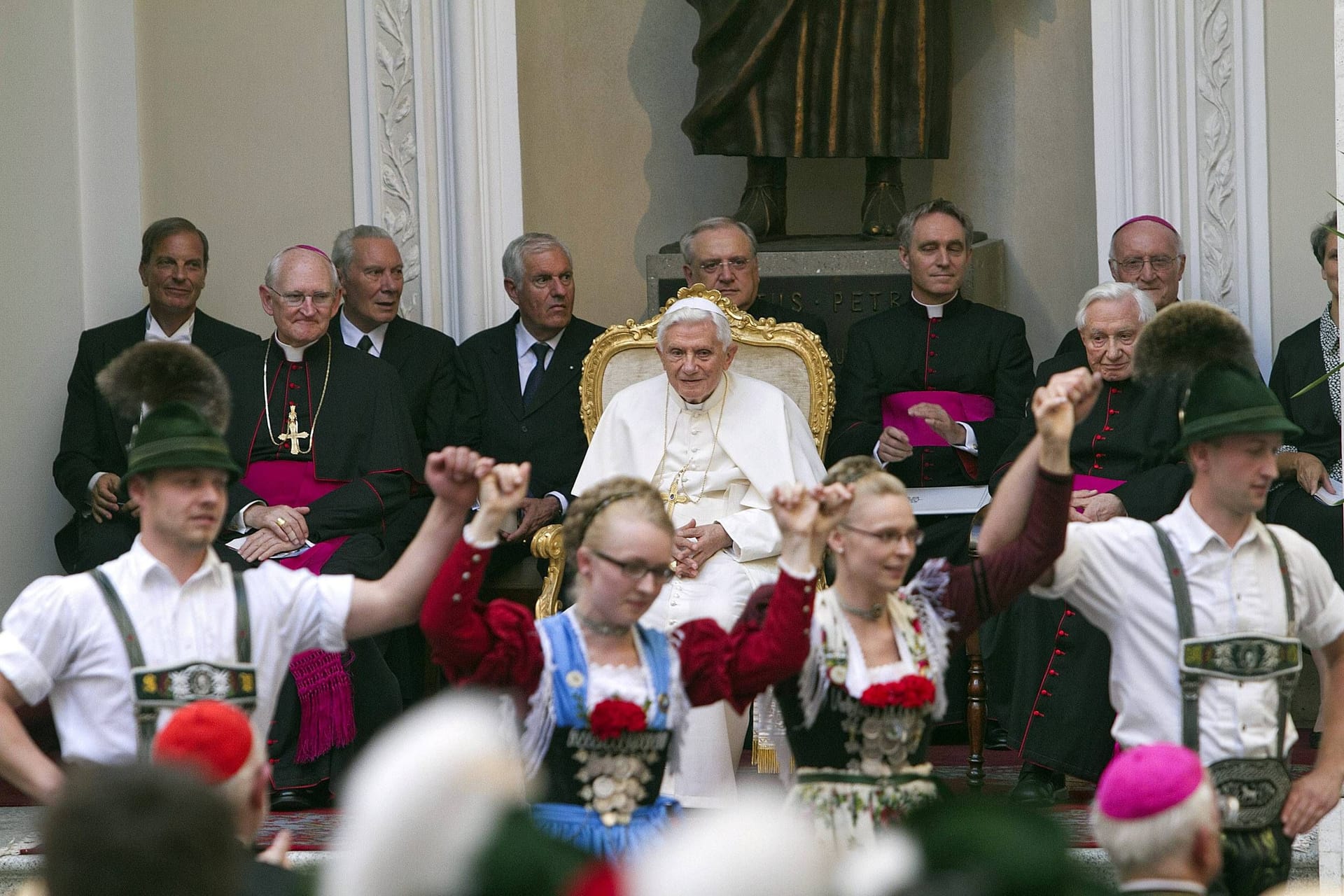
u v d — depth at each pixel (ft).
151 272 91.40
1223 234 91.81
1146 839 35.65
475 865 16.61
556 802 43.98
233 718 36.99
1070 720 65.31
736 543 74.38
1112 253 86.22
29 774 44.16
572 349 91.66
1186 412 48.32
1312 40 90.27
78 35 96.78
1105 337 74.38
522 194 99.04
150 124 98.63
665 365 77.30
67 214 95.50
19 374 92.43
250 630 46.73
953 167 105.81
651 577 44.11
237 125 98.48
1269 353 91.25
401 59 97.60
